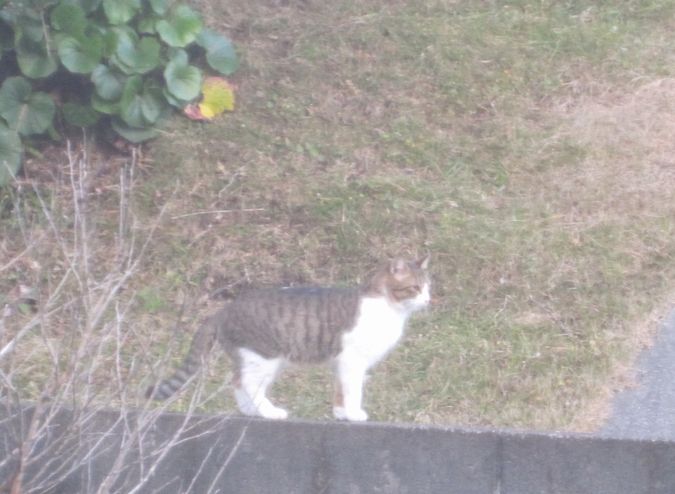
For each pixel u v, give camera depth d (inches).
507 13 494.9
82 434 238.5
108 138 426.9
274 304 271.6
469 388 315.6
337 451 254.8
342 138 426.3
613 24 492.7
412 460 252.8
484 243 370.9
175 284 369.7
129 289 364.8
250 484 257.9
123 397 229.8
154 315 354.9
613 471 245.6
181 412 265.3
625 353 325.1
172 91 424.5
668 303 347.9
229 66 449.4
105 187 405.4
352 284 366.6
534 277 358.3
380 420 300.5
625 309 343.3
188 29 430.9
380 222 383.6
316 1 503.2
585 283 354.0
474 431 250.1
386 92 448.8
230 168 412.2
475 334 339.3
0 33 417.1
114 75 418.6
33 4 410.3
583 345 330.3
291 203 394.0
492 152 417.7
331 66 462.0
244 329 270.5
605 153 416.2
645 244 369.4
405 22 485.1
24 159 418.3
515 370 321.7
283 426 255.6
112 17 415.8
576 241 370.9
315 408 305.3
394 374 323.6
